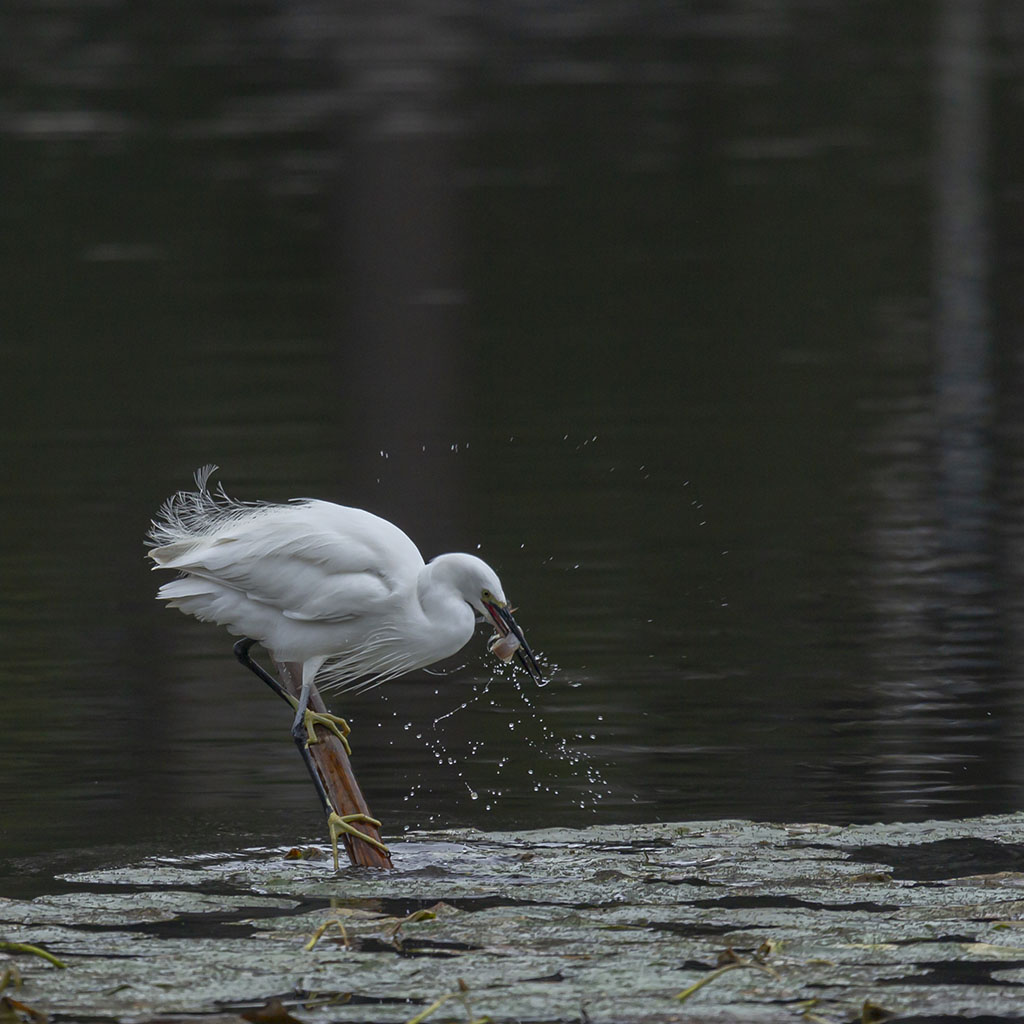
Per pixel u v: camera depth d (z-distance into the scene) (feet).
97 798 32.65
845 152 132.26
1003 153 129.49
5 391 72.54
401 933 24.90
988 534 51.70
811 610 45.01
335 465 60.23
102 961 23.68
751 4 217.36
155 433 65.10
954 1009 21.63
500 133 141.59
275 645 30.68
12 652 42.37
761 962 23.31
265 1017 21.30
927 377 73.56
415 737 36.42
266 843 30.37
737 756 34.73
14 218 112.98
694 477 58.85
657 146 136.46
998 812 31.30
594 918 25.48
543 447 63.05
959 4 214.07
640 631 43.47
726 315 87.25
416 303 91.35
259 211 114.62
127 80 167.43
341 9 214.69
